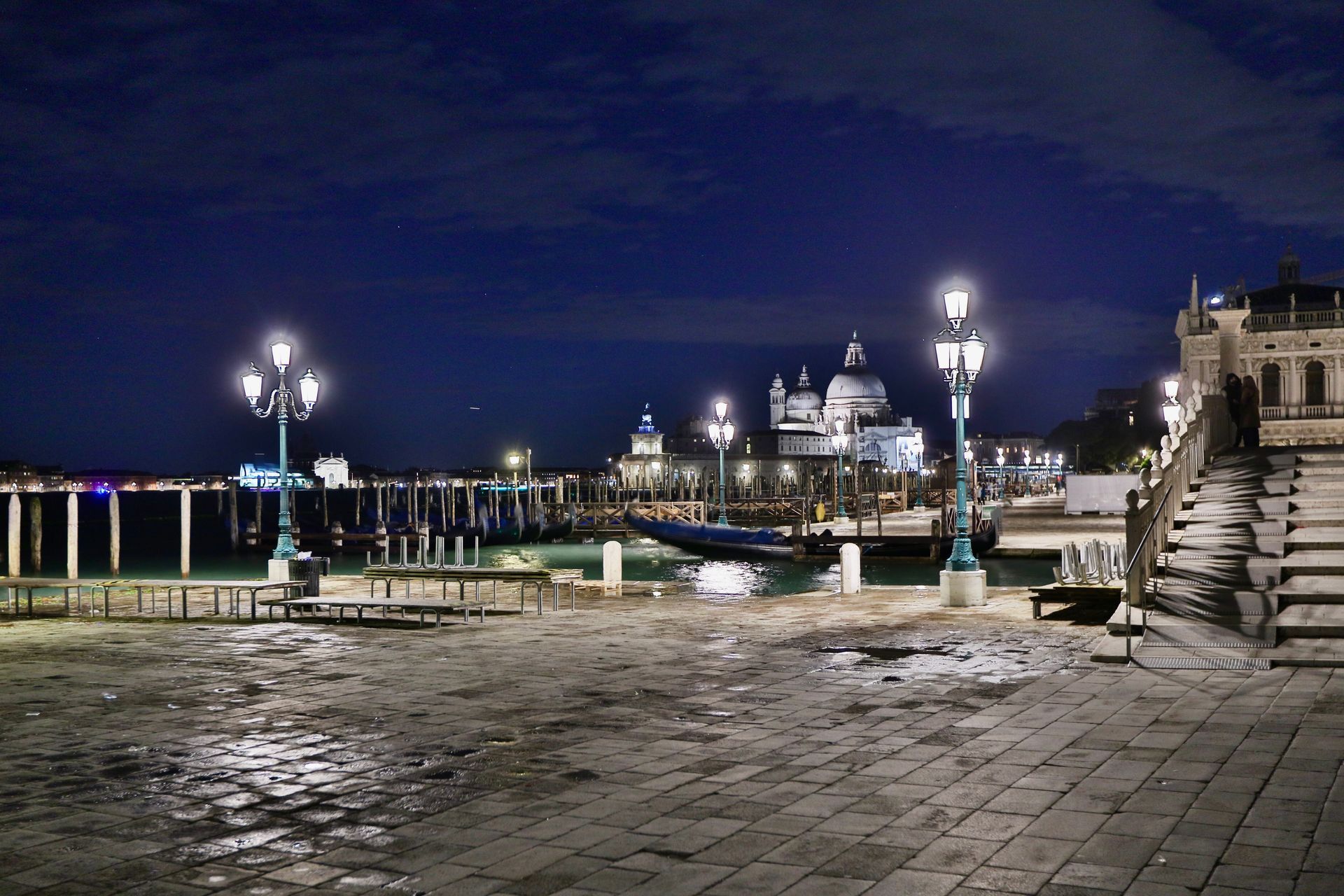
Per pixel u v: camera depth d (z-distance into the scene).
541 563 55.81
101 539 107.81
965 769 9.04
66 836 7.73
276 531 94.44
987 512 57.94
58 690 13.66
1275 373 79.38
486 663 15.33
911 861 6.86
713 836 7.45
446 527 90.06
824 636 17.77
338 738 10.68
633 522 68.38
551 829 7.69
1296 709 10.98
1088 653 15.16
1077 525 60.78
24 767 9.70
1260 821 7.42
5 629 20.62
